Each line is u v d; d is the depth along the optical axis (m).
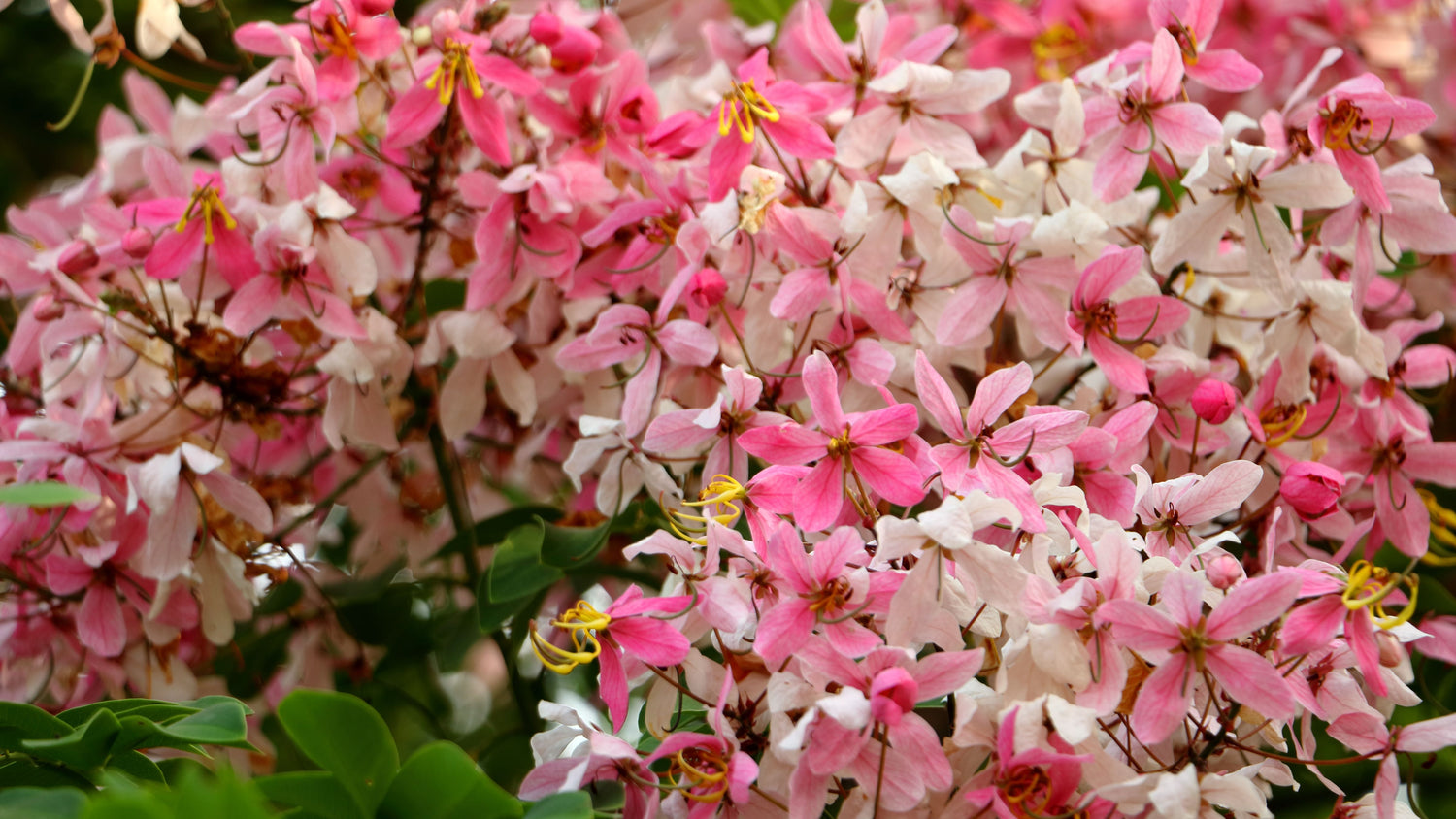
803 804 0.93
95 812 0.83
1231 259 1.05
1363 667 0.94
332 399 1.06
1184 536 0.97
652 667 0.97
